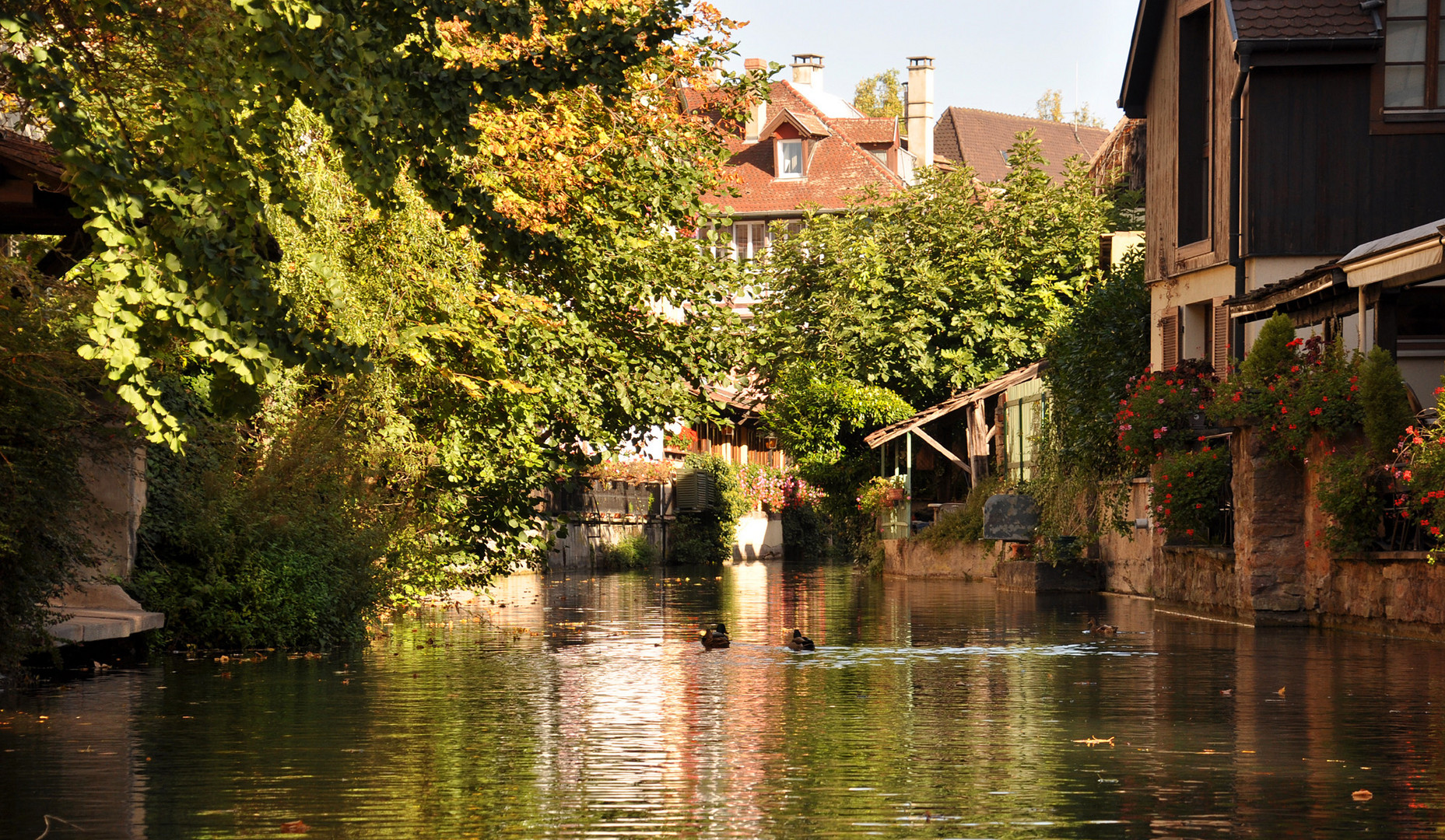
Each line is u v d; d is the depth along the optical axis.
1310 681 15.23
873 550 48.72
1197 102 31.23
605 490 57.16
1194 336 31.47
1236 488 23.31
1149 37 33.06
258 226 11.54
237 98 10.80
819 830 8.46
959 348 50.53
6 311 14.41
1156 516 26.39
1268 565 22.45
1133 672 16.41
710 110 28.14
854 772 10.27
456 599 32.47
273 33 10.78
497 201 20.98
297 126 16.92
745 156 76.50
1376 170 27.75
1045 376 37.28
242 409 10.84
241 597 20.06
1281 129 27.88
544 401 25.33
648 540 61.38
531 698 14.48
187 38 10.96
